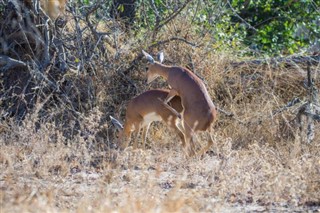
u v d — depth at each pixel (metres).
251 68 29.08
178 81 23.88
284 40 36.25
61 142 22.91
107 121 27.00
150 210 13.89
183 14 29.50
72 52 28.19
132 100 24.94
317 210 16.17
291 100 28.30
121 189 17.47
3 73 28.19
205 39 29.16
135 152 21.81
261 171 19.72
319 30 36.16
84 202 15.00
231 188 17.69
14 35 28.33
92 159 21.80
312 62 28.95
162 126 26.64
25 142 22.86
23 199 14.91
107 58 28.38
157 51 28.67
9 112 27.09
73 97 27.30
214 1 30.67
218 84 28.44
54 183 18.55
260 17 38.25
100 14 29.22
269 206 16.52
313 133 25.08
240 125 26.19
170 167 21.17
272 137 25.59
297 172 18.30
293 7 36.97
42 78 27.12
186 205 15.34
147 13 30.88
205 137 24.78
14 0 27.22
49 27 27.52
